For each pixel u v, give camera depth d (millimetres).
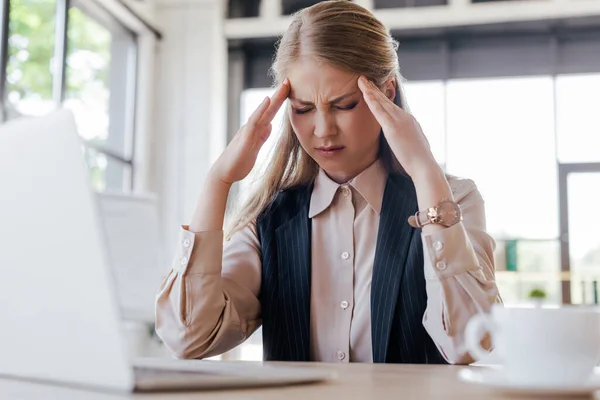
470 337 663
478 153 6223
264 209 1385
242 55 6773
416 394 614
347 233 1305
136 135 6262
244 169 1222
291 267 1311
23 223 647
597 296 5887
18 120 668
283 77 1292
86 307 604
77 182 599
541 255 6012
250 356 5727
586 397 590
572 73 6164
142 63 6324
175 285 1200
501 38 6293
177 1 6559
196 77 6480
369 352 1262
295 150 1392
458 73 6332
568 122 6125
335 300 1286
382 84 1285
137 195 3262
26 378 692
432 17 6230
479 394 614
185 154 6418
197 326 1184
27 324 661
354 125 1250
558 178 6066
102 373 612
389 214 1286
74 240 603
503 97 6242
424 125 6332
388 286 1236
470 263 1105
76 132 604
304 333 1275
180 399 569
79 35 5203
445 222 1110
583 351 605
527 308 620
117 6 5656
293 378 681
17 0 4426
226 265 1341
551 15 6059
